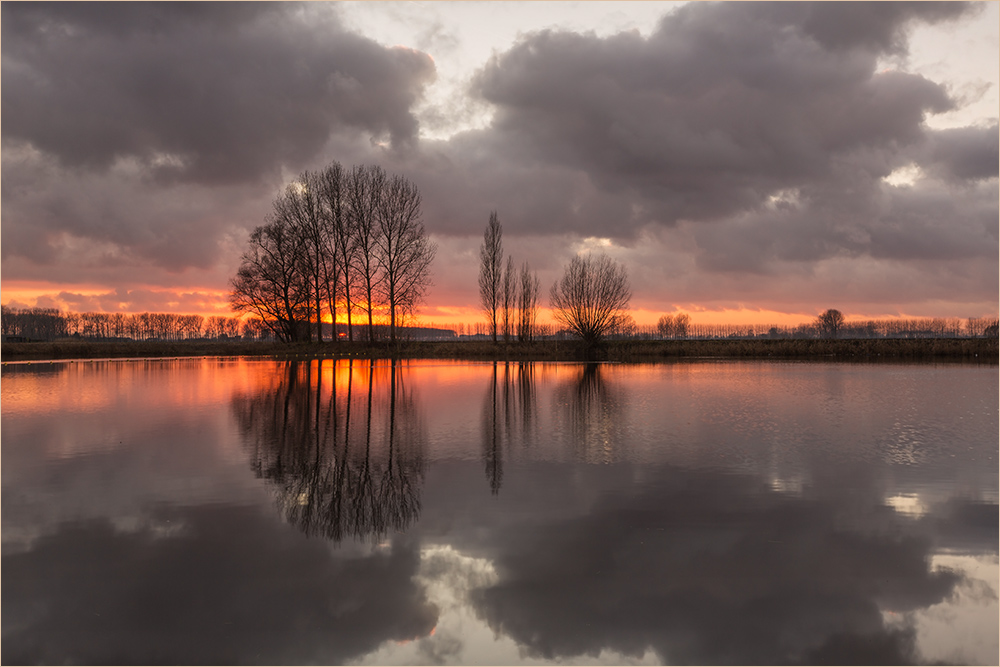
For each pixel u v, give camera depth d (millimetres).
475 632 4309
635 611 4578
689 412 14844
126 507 6973
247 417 13789
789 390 20250
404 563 5422
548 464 9117
